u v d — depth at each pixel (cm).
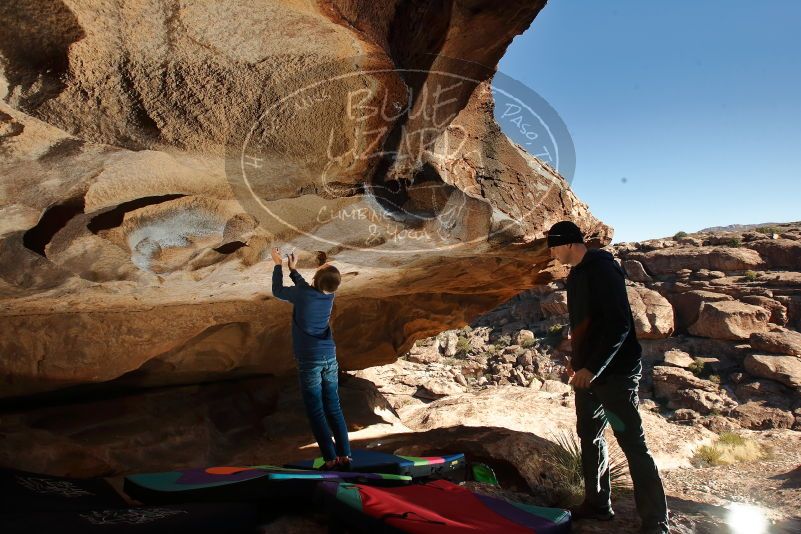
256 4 170
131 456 506
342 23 185
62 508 240
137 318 473
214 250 313
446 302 791
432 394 2159
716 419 2328
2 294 308
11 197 214
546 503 354
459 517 228
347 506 228
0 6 149
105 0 156
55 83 171
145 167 217
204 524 217
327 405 315
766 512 418
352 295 638
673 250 3734
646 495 277
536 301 4022
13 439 446
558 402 930
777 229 3888
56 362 444
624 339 273
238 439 624
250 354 636
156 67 180
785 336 2788
